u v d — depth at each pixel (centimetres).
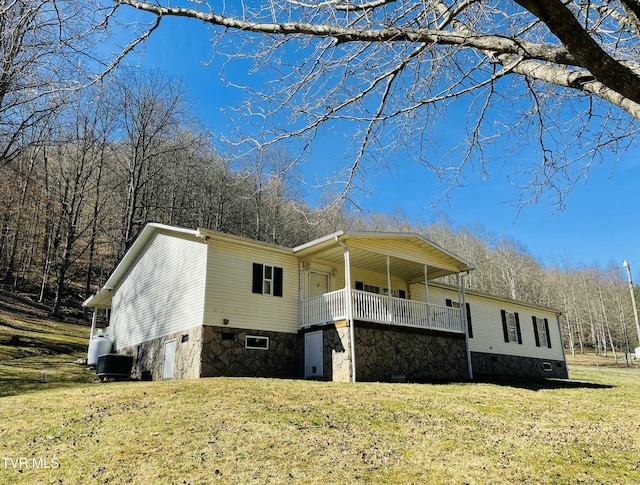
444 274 1939
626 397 1330
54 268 3547
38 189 3356
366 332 1464
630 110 300
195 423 772
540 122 458
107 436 711
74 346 2294
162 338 1595
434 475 585
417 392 1159
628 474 602
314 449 666
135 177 3069
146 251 1850
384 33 356
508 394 1255
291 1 369
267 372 1488
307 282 1691
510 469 610
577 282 5944
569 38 255
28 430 755
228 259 1497
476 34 340
